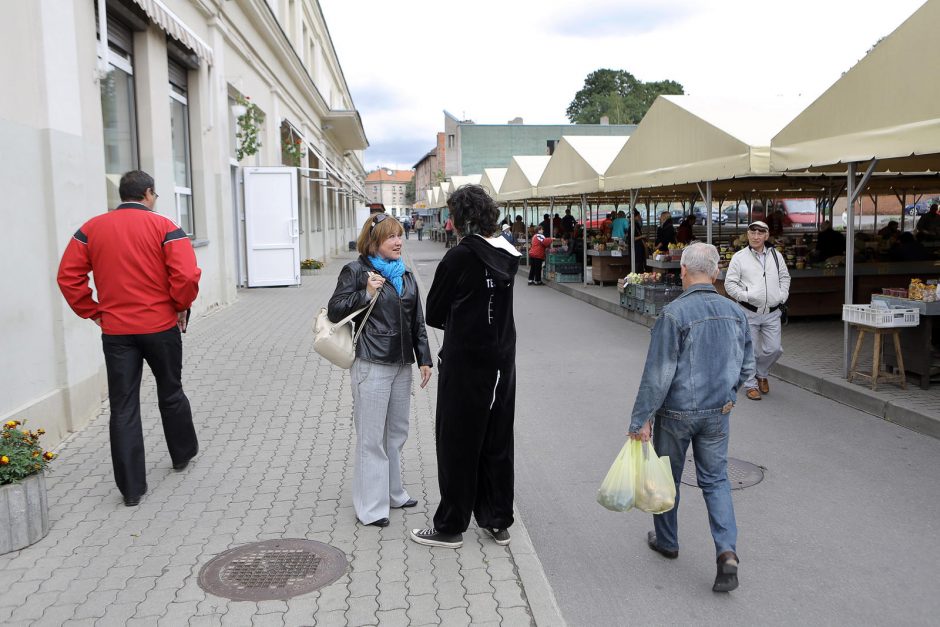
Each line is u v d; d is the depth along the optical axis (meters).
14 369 5.11
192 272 4.56
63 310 5.75
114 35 8.41
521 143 58.69
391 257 4.18
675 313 3.56
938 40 5.80
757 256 7.12
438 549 3.95
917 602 3.47
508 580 3.61
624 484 3.59
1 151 5.00
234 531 4.18
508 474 3.97
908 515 4.45
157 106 9.42
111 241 4.45
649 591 3.61
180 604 3.38
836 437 5.96
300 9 23.59
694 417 3.56
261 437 5.93
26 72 5.38
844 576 3.72
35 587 3.54
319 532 4.16
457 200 3.78
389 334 4.14
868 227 24.39
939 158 8.37
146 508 4.50
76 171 6.04
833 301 11.55
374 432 4.19
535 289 18.34
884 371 7.48
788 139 7.85
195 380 7.76
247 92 15.25
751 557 3.94
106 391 6.71
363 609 3.34
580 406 7.07
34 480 4.02
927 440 5.84
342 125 29.69
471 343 3.73
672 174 10.98
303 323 11.13
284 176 15.74
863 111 6.71
